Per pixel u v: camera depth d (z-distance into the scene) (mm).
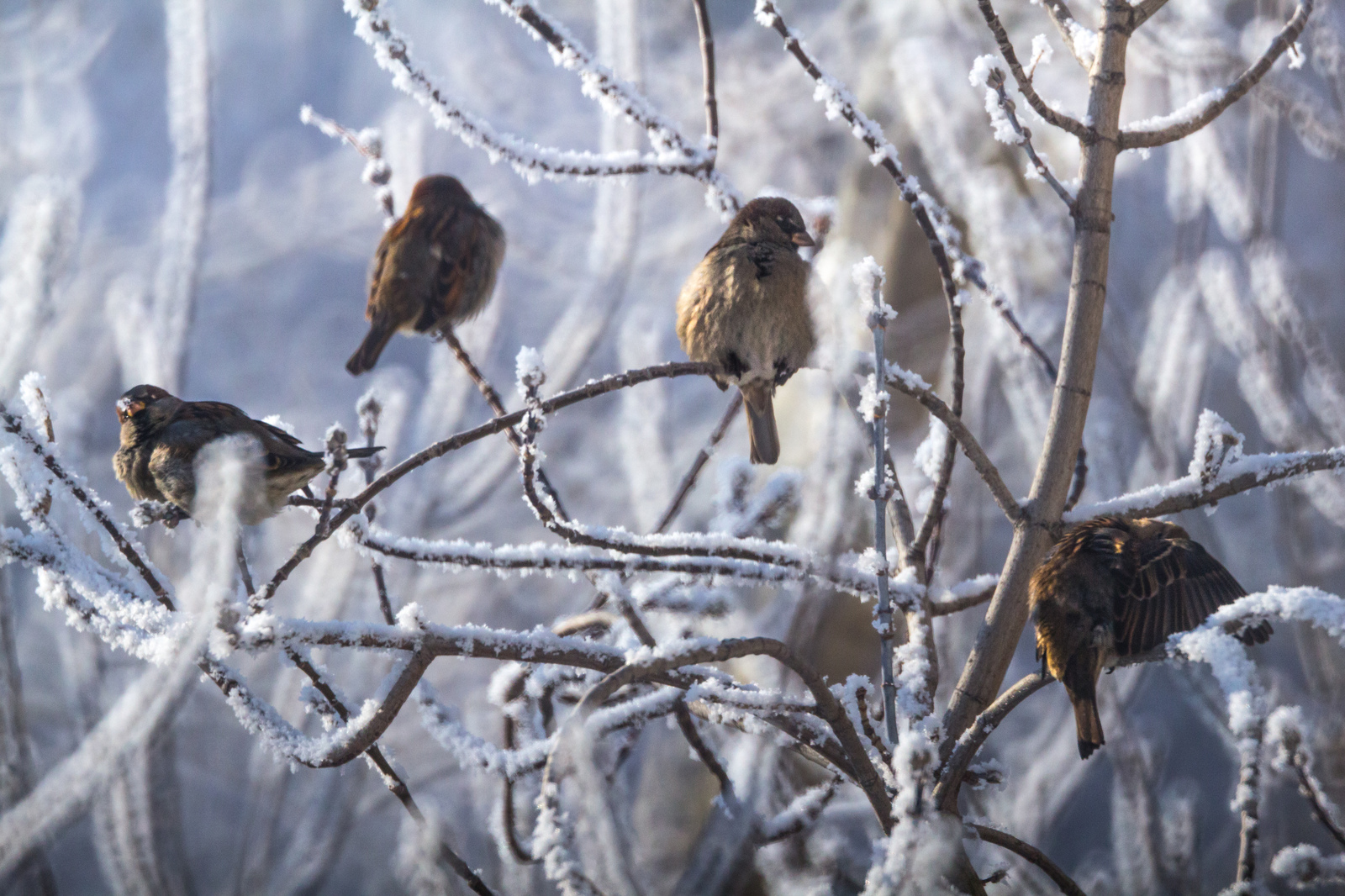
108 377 18656
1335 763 9922
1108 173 5770
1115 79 5824
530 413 5258
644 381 5391
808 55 5980
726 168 19250
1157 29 11828
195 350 22594
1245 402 20203
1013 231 12531
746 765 5672
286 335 22969
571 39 6801
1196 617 5859
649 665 4402
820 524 7016
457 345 7043
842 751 5102
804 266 7180
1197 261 12250
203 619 4434
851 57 17703
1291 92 10383
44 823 4293
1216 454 5668
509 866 6754
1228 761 17625
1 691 7039
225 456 4910
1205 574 5988
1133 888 9734
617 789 6547
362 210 21953
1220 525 19062
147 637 5051
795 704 5086
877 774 4836
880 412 5113
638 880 4059
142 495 6000
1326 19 10539
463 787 14125
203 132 11938
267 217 22062
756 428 7531
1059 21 6180
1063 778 12180
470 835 11898
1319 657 10438
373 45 6328
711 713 5609
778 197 7434
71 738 13367
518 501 18500
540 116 20797
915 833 4012
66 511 9055
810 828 6496
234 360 22750
